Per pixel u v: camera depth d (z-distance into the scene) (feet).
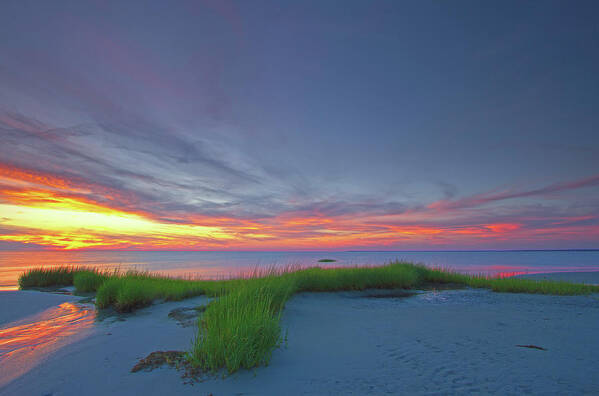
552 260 257.14
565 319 27.30
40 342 18.58
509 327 24.17
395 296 42.29
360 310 32.27
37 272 47.24
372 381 13.16
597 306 34.45
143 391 11.76
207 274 106.01
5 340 19.08
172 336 19.49
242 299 22.31
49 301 33.09
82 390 11.87
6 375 13.46
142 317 25.55
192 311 26.71
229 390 11.93
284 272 48.34
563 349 18.12
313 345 18.86
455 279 56.39
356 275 47.01
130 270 47.60
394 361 16.01
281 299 30.35
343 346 18.79
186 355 15.62
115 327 22.22
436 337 21.12
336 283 44.37
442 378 13.56
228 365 13.71
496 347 18.62
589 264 188.65
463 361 15.97
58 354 16.17
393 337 21.13
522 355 16.97
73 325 23.13
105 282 32.63
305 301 36.52
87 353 16.30
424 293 45.16
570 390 12.21
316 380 13.16
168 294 33.35
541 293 45.24
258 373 13.79
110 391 11.77
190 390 11.87
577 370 14.51
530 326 24.50
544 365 15.29
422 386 12.61
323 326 24.29
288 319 26.22
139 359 15.37
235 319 16.47
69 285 46.83
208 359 14.35
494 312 31.01
